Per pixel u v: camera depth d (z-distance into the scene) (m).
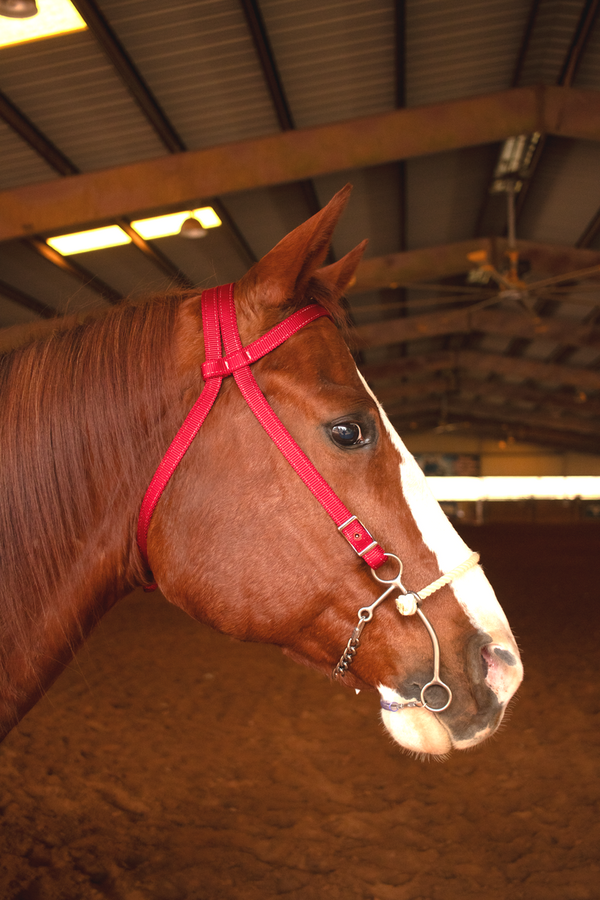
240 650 5.51
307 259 0.98
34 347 1.07
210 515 0.96
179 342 1.03
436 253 10.57
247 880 2.16
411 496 0.99
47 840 2.37
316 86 6.11
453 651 0.94
